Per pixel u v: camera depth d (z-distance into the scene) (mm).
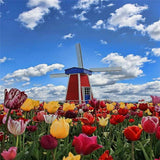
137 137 1956
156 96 4469
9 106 1806
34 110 5699
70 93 29344
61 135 1773
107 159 1553
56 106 3289
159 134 2168
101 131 4008
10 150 1529
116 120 3467
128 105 6383
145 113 5855
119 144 2898
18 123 1888
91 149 1495
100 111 6238
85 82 30328
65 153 2566
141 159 2764
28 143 2971
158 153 2756
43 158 2406
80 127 4332
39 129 4035
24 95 1849
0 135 2414
